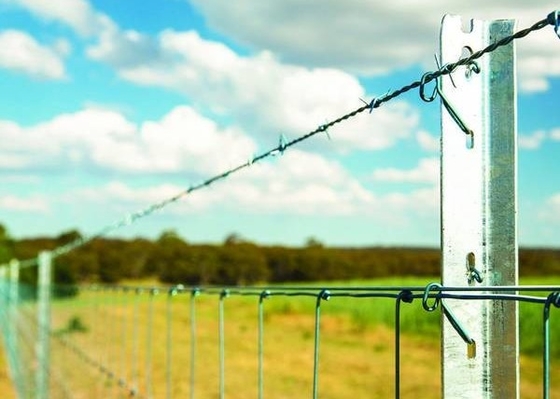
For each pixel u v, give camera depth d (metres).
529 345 21.14
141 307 28.72
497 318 1.91
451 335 1.89
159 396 14.15
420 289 1.85
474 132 1.93
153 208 4.99
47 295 12.95
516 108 1.93
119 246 54.53
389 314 28.58
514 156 1.92
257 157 3.15
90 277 51.78
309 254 60.72
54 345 12.51
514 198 1.91
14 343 17.78
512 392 1.89
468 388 1.89
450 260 1.90
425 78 1.97
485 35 1.95
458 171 1.92
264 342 24.75
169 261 56.62
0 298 24.22
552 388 15.30
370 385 16.58
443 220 1.91
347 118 2.40
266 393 15.80
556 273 46.81
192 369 3.60
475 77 1.94
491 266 1.92
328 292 2.30
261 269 59.75
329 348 23.20
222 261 58.56
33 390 13.93
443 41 1.94
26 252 78.31
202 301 37.00
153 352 20.41
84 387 9.77
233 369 18.73
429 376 17.58
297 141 2.78
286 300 36.38
